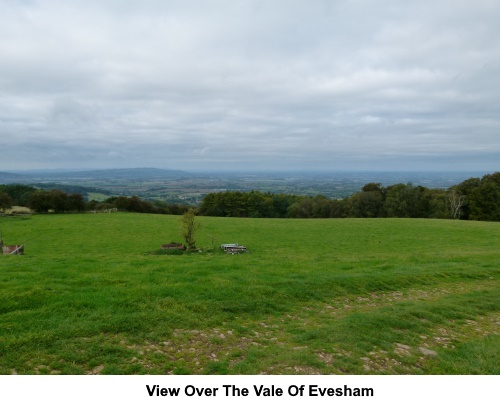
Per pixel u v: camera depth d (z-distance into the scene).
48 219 63.81
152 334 9.02
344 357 8.44
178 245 35.41
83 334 8.70
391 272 17.02
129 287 12.31
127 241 42.22
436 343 9.81
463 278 17.16
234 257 21.19
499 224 54.34
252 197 102.94
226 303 11.47
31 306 10.20
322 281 14.44
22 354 7.68
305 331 9.95
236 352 8.44
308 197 105.50
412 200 85.56
